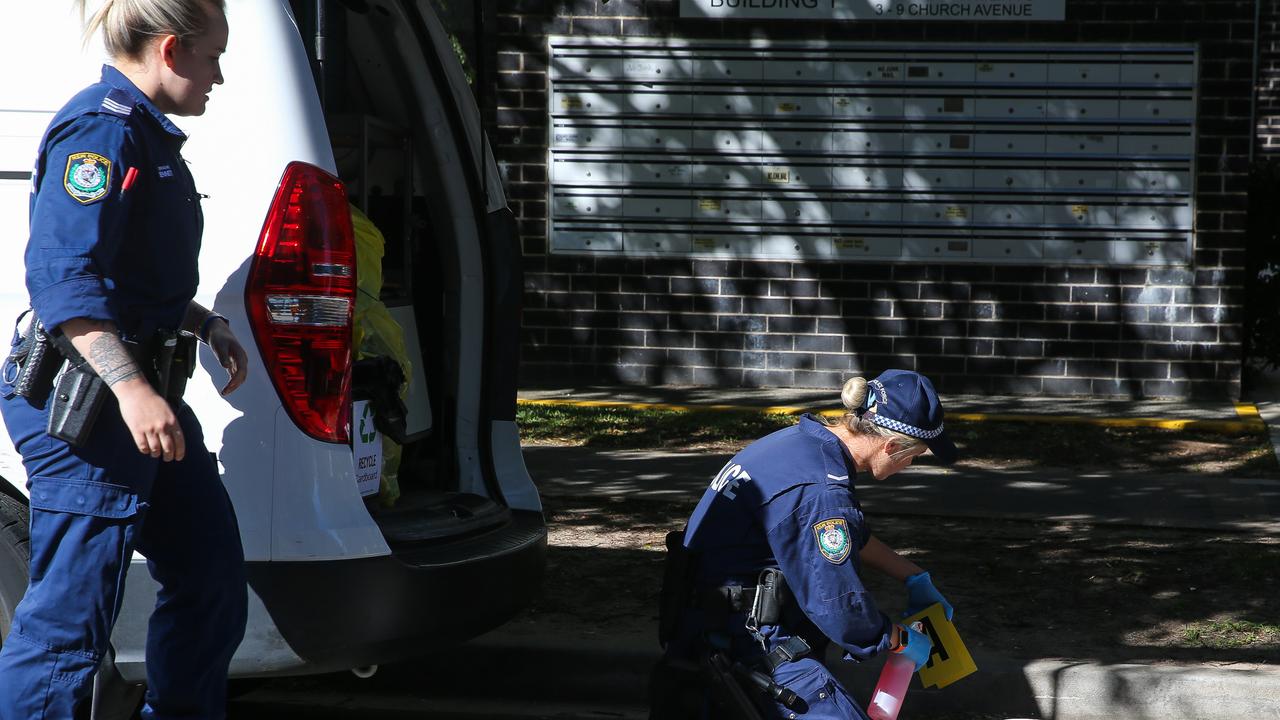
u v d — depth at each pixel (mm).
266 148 3582
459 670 5176
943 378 12203
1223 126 11719
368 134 4523
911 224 12102
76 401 3035
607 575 6227
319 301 3584
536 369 12648
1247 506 7895
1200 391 11922
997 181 11984
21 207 3729
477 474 4691
